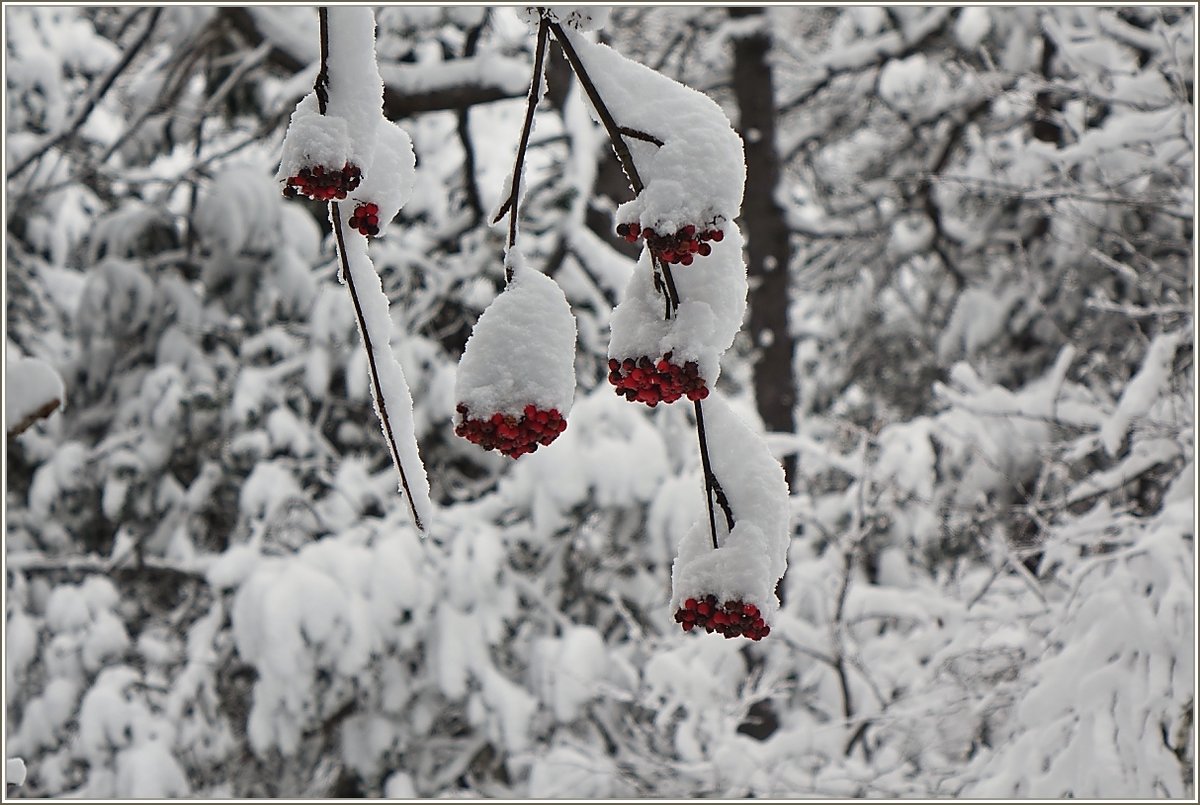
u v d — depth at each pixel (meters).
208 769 6.12
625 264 6.90
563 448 5.98
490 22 7.68
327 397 6.47
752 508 1.39
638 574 6.75
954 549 6.67
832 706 5.79
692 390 1.30
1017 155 7.35
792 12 10.92
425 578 5.79
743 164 1.29
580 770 5.57
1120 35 5.98
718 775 5.11
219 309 6.54
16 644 6.04
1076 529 4.79
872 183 9.94
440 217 7.84
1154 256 6.73
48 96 7.57
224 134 7.85
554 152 8.52
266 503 6.04
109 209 7.76
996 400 5.68
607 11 1.34
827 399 10.50
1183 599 4.13
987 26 7.95
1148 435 4.94
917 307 9.88
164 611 7.08
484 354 1.32
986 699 4.85
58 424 6.71
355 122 1.31
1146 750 3.99
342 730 6.09
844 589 5.49
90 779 5.63
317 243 6.70
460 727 6.54
